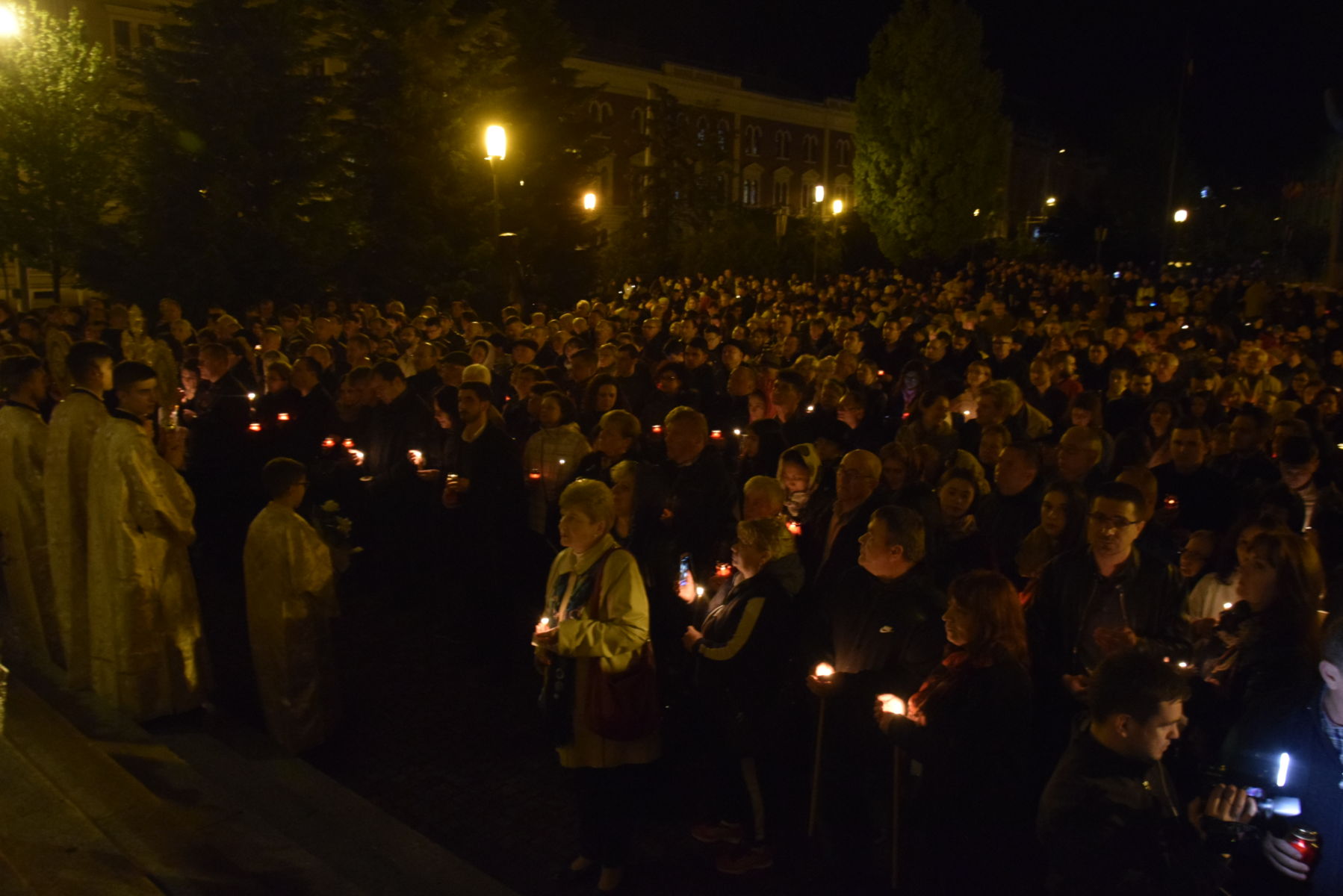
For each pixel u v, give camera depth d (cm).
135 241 1759
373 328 1231
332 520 587
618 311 1759
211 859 390
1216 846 271
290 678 540
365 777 528
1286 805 273
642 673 413
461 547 672
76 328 1296
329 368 995
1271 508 455
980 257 4181
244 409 849
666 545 506
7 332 1270
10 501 604
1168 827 268
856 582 412
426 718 597
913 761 390
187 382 1004
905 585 397
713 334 1288
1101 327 1591
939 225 3959
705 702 440
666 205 3875
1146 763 268
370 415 788
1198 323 1647
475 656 674
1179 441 609
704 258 3167
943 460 683
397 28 1923
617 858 424
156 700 551
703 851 464
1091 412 707
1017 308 2083
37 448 607
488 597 664
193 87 1764
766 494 455
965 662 348
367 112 1944
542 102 2230
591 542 419
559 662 423
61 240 1855
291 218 1828
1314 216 3716
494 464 658
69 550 561
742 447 720
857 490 500
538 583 732
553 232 2191
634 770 425
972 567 491
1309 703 297
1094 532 393
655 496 525
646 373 985
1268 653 325
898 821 398
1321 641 322
